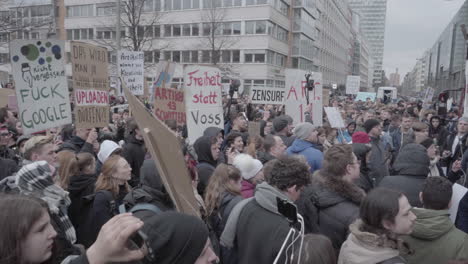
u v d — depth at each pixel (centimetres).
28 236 143
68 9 4641
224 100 1332
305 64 5628
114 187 373
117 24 1407
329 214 294
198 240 150
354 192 296
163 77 685
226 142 568
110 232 119
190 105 609
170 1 4369
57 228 269
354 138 564
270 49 4372
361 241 219
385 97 4106
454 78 2016
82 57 520
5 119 604
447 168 761
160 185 288
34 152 362
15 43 461
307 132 507
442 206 268
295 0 5134
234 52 4384
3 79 2558
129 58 875
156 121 223
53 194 284
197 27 4294
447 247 252
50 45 487
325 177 310
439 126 1117
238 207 276
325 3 7425
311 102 809
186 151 369
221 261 318
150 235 144
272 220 243
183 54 4334
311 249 210
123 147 604
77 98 516
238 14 4325
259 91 945
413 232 261
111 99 1794
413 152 366
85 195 387
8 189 305
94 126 541
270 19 4272
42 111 483
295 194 267
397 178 368
